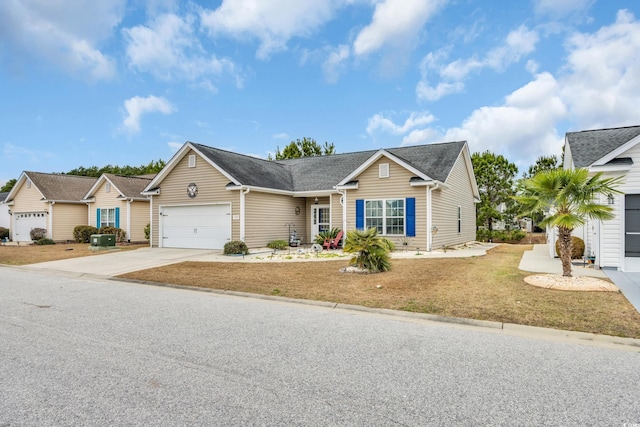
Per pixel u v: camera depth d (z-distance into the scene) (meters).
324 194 19.33
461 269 10.62
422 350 4.60
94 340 5.01
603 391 3.44
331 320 6.10
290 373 3.88
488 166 26.89
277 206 19.34
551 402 3.23
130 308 7.00
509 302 6.75
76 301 7.67
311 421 2.91
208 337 5.13
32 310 6.83
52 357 4.36
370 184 16.66
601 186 8.41
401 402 3.23
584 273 9.63
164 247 19.70
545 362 4.18
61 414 3.02
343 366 4.07
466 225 21.72
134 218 24.48
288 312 6.68
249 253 16.53
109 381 3.68
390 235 16.22
